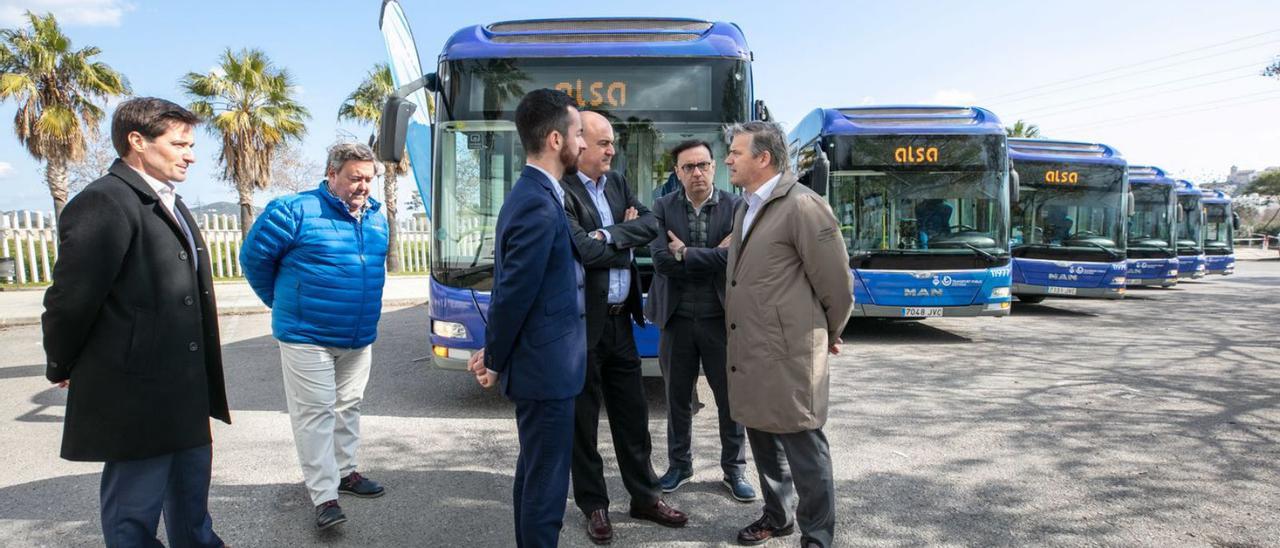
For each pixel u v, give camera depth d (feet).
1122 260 38.09
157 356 8.36
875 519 11.41
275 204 11.19
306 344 11.13
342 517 10.89
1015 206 39.40
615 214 11.05
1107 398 19.24
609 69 18.02
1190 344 28.58
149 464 8.53
